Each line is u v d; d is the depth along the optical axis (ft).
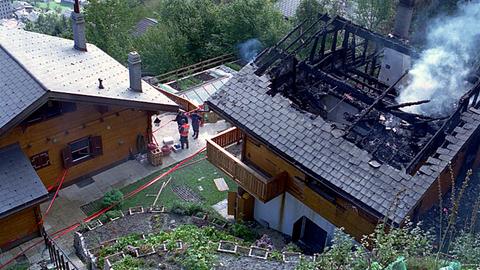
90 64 70.64
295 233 58.59
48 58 68.13
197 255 43.19
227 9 122.31
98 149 69.82
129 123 71.56
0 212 53.57
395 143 52.37
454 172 53.01
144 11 172.24
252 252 45.39
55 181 67.36
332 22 64.39
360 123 55.47
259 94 55.72
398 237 37.50
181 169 73.61
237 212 62.59
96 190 68.85
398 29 66.90
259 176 54.44
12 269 54.34
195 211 61.21
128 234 57.06
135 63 66.80
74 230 61.31
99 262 48.08
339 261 35.24
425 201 48.75
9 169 58.13
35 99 57.57
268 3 122.11
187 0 127.95
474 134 50.93
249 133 53.31
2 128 55.57
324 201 51.88
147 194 68.39
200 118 82.99
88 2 115.85
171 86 104.37
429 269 33.19
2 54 66.23
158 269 42.52
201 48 124.16
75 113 64.64
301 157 49.26
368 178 45.91
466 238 34.04
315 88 64.28
